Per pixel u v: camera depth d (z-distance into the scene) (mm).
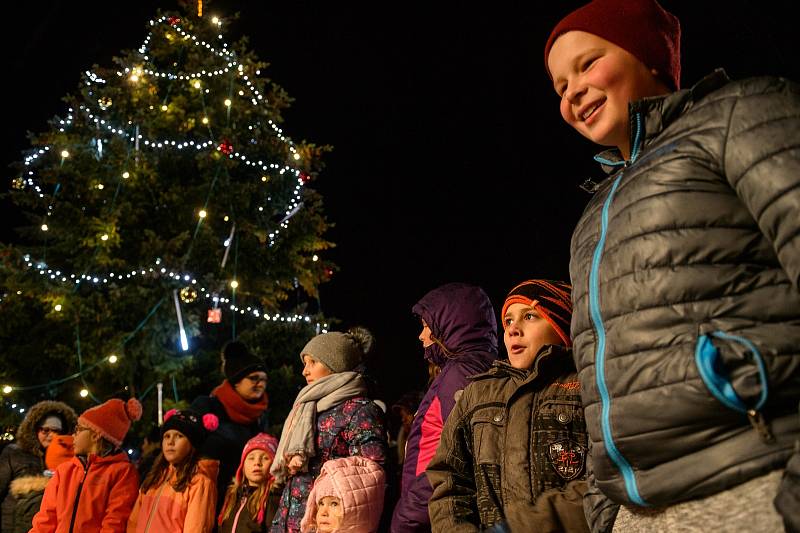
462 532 1984
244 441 4379
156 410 6727
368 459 2949
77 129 7242
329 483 2781
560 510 1776
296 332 7266
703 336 1058
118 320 6719
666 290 1112
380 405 3506
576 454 1901
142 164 6918
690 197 1131
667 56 1383
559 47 1445
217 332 7445
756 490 1014
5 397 6547
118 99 7090
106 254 6664
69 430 5258
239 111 7527
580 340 1278
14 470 5051
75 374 6645
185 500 3820
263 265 7453
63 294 6496
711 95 1180
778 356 1013
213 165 7188
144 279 6523
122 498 4211
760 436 1018
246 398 4523
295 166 7715
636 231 1167
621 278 1168
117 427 4402
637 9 1375
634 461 1141
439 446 2223
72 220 6875
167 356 6715
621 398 1142
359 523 2748
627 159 1445
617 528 1246
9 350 6637
